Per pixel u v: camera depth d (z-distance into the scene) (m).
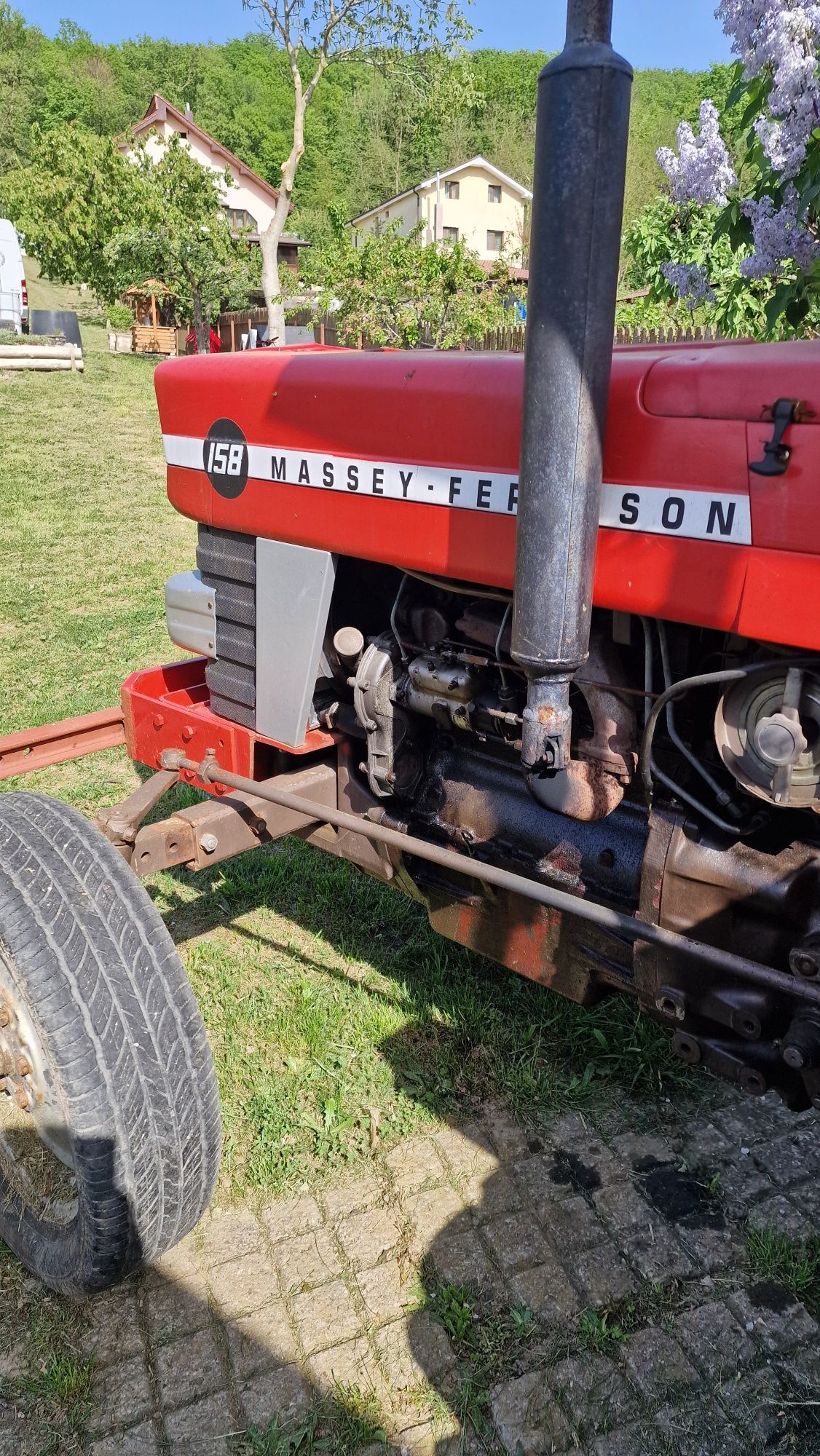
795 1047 1.69
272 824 2.69
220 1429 1.90
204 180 24.47
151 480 11.23
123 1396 1.97
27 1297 2.20
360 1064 2.78
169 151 24.41
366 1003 3.02
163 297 31.55
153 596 7.07
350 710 2.65
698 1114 2.63
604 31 1.36
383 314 13.44
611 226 1.41
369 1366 2.00
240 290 25.92
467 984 3.09
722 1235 2.28
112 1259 1.97
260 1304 2.14
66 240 25.59
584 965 2.32
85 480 11.02
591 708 2.00
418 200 38.78
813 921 1.77
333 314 15.32
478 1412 1.91
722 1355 2.02
